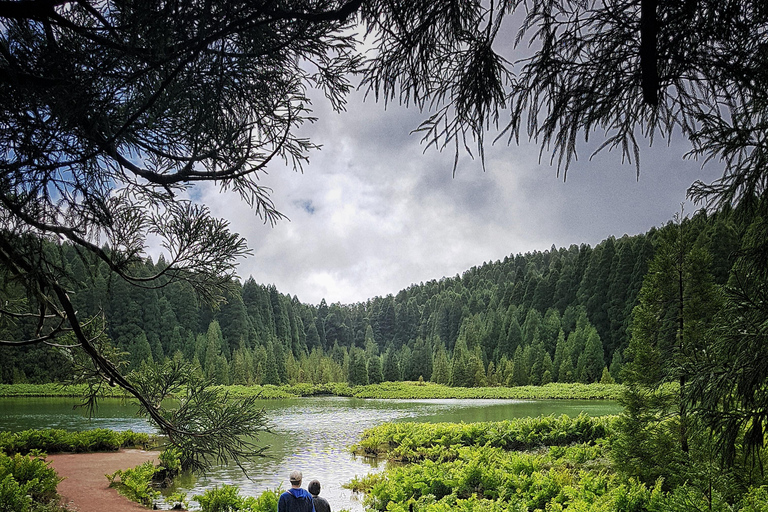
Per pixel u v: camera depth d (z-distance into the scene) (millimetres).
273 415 37469
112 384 4285
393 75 1821
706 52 1629
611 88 1688
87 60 2240
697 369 3939
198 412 4527
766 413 3238
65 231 2727
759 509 5469
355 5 1843
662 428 9711
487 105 1684
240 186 3500
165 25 1924
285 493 6242
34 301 3244
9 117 2314
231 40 2439
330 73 2996
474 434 19047
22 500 8727
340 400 59406
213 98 2525
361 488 12930
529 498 10008
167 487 12891
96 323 4398
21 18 2234
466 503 9016
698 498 6348
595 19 1594
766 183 2537
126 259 3617
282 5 1971
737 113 2074
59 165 2486
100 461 15680
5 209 2422
